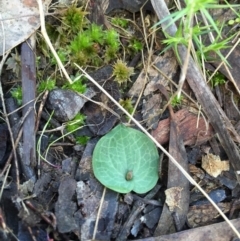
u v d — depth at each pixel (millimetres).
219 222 114
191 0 104
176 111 122
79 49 122
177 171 117
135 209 114
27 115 115
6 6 119
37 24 120
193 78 121
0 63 117
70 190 112
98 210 112
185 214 115
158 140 120
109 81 122
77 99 118
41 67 122
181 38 113
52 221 106
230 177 120
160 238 110
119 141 116
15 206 107
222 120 121
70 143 118
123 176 115
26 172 112
